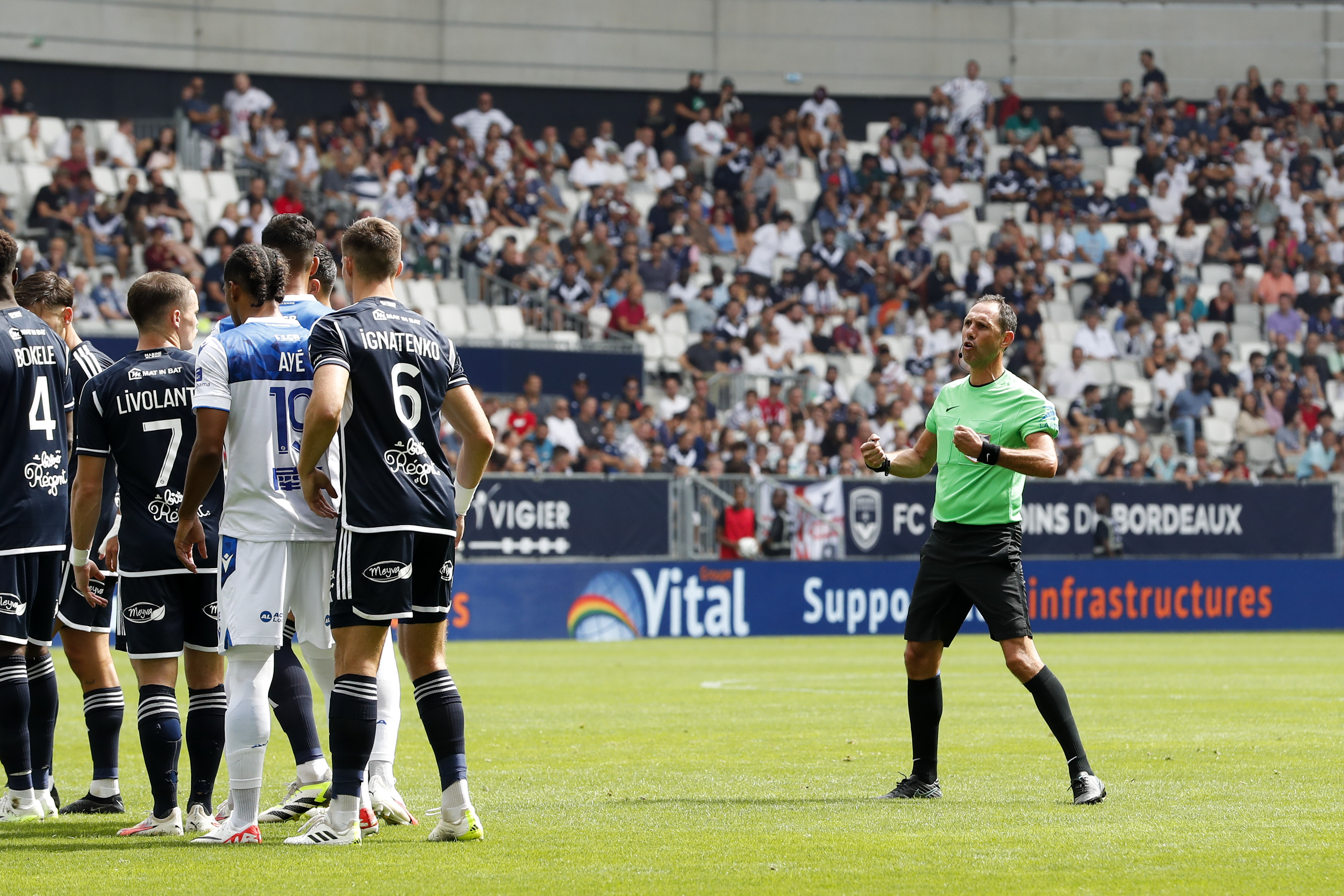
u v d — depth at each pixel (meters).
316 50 110.12
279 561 19.80
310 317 22.06
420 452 19.14
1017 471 22.44
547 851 18.61
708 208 103.56
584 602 72.31
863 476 81.25
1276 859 17.92
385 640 20.28
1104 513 79.56
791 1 118.44
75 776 26.94
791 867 17.47
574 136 106.31
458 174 98.81
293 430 20.03
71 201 87.00
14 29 103.00
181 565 20.88
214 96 108.06
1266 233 110.94
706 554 75.94
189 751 21.28
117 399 20.86
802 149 110.75
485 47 113.62
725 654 62.00
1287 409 93.88
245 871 17.28
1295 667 54.59
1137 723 35.22
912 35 119.88
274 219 22.42
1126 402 90.88
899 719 36.78
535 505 72.81
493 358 80.75
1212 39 121.81
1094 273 104.94
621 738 32.72
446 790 19.41
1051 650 64.56
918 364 95.44
